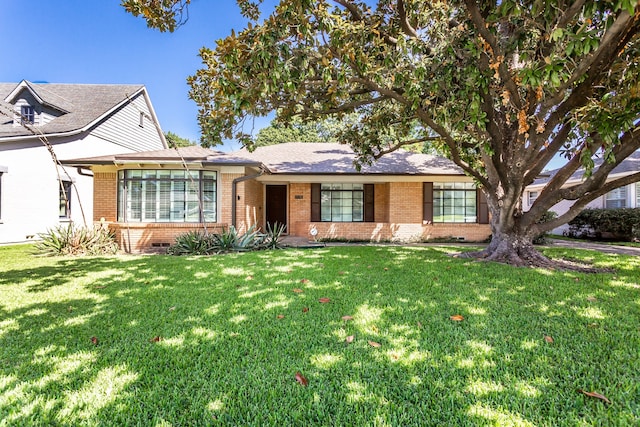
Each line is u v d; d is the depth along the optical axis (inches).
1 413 84.0
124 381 98.6
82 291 199.3
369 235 526.0
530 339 125.3
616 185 264.5
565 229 632.4
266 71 190.4
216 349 119.6
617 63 185.3
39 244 406.9
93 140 613.3
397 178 514.3
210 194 432.5
